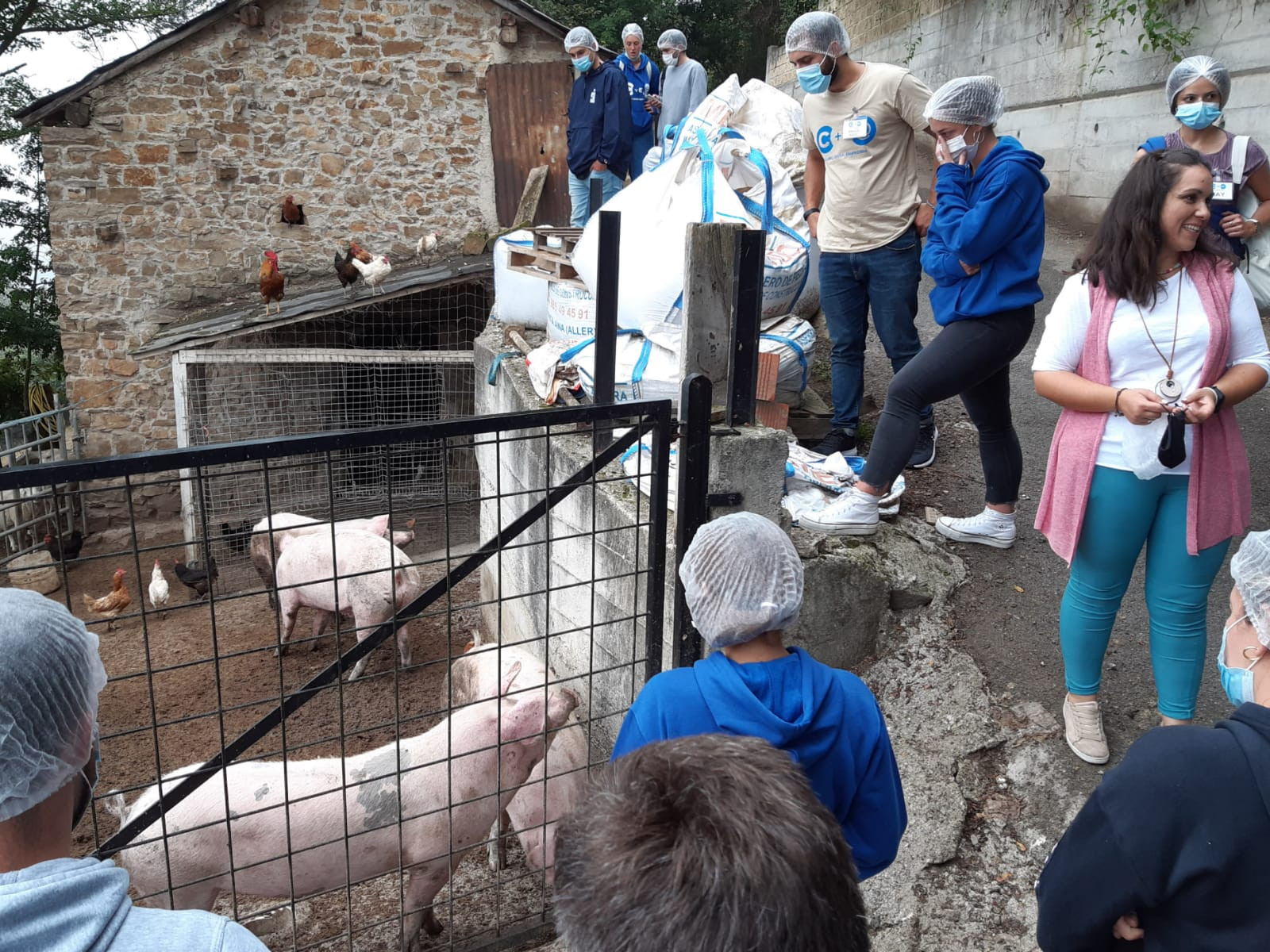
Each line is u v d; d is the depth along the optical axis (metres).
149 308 9.89
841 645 3.56
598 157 8.39
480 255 9.99
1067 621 2.86
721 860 0.95
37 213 15.63
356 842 2.98
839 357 4.39
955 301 3.26
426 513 9.42
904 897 2.71
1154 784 1.32
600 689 3.80
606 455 2.58
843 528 3.63
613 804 1.05
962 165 3.16
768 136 5.84
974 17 12.02
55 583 9.00
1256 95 7.34
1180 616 2.61
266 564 6.46
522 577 4.91
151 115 9.44
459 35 9.87
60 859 1.05
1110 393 2.52
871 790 1.86
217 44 9.39
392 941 3.27
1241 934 1.28
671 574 3.10
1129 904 1.33
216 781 2.96
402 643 5.68
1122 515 2.60
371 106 9.88
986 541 3.93
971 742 3.13
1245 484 2.54
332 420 10.06
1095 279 2.56
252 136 9.70
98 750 1.23
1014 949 2.53
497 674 3.10
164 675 5.82
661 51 8.60
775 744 1.72
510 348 6.13
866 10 16.22
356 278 9.20
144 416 10.10
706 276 2.96
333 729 4.88
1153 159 2.44
